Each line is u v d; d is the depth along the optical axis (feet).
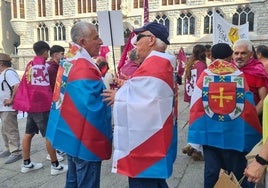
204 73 10.20
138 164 7.57
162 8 92.99
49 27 111.55
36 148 20.10
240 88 9.69
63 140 8.71
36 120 15.23
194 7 88.12
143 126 7.47
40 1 112.88
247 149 9.70
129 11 96.63
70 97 8.62
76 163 8.91
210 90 10.00
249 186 9.98
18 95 15.46
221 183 7.40
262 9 79.87
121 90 7.84
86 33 8.91
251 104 9.74
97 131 8.48
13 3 112.27
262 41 79.97
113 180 14.64
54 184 14.37
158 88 7.45
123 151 7.75
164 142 7.51
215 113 9.94
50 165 16.90
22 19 113.19
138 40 8.23
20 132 24.62
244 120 9.69
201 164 16.28
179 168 15.79
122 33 15.24
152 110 7.42
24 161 15.94
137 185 7.86
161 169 7.47
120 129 7.77
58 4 110.11
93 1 104.06
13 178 15.26
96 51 9.25
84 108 8.35
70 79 8.66
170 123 7.73
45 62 15.83
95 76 8.67
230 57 10.30
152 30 8.04
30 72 15.25
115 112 7.81
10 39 124.98
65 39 109.50
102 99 8.64
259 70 10.76
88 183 8.79
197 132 10.25
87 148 8.45
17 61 116.67
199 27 88.12
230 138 9.82
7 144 18.63
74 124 8.49
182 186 13.66
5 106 17.26
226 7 84.53
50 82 15.96
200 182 14.01
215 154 10.33
